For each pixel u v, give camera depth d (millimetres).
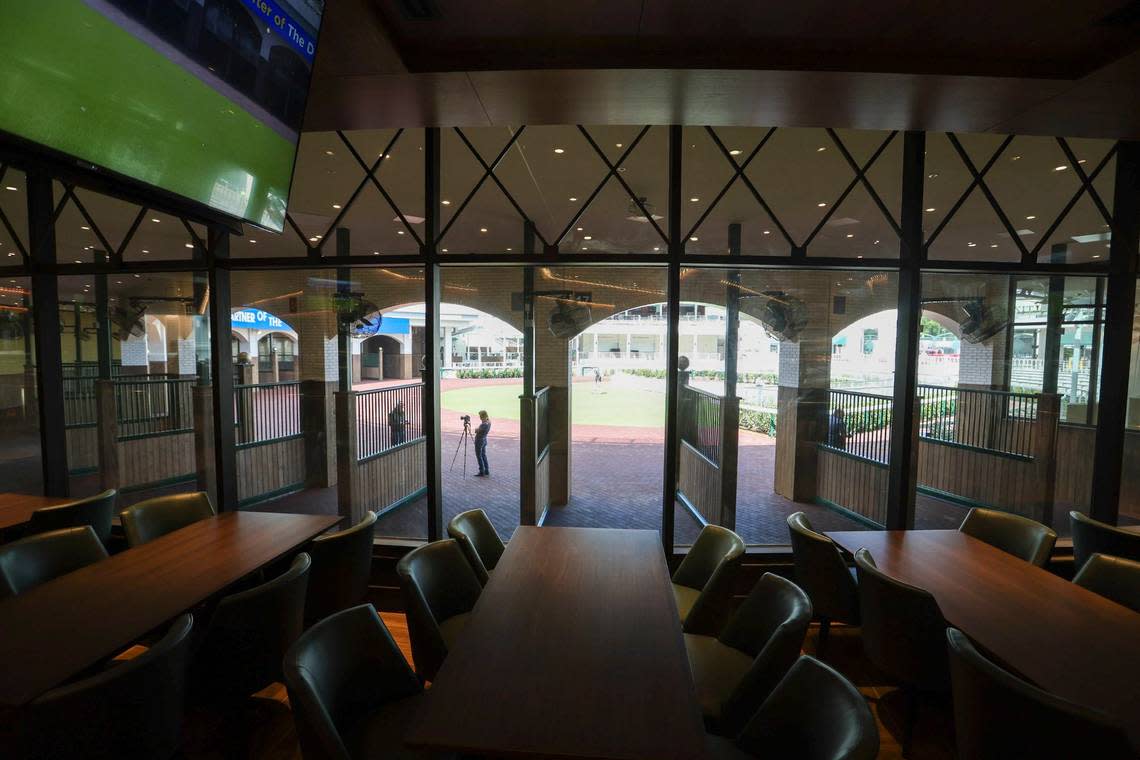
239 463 4242
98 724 1487
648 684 1567
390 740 1691
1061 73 2373
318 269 3867
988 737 1508
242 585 3137
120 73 1397
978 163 3646
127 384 4551
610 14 2100
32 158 1303
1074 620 2061
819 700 1459
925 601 2080
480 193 3596
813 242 3469
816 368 3984
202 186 1712
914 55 2357
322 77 2447
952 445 4285
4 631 1865
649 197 3809
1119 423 3588
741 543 2623
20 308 4430
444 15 2104
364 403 4449
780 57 2363
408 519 4590
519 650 1752
